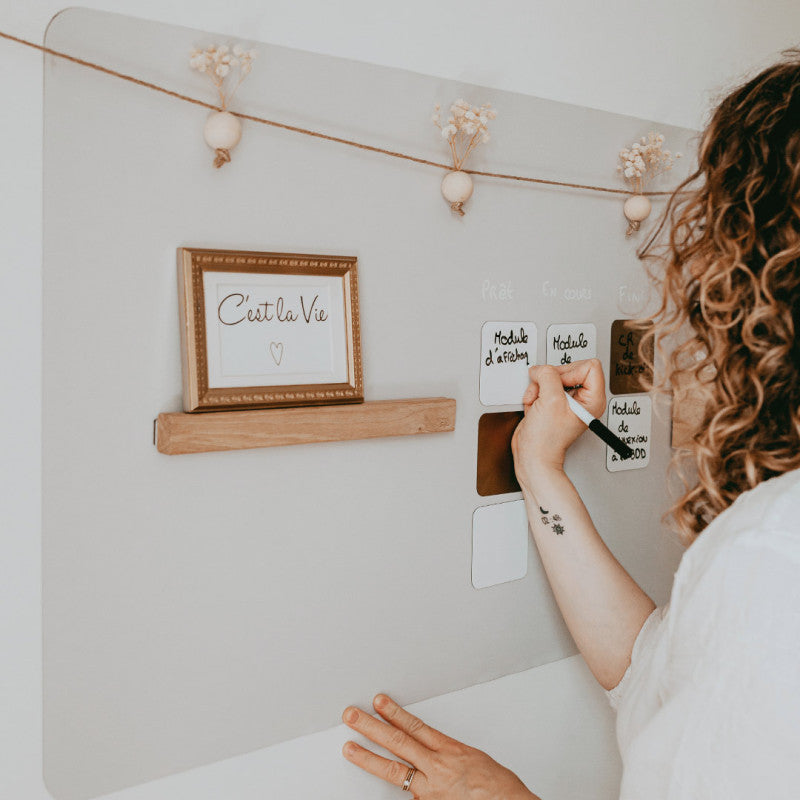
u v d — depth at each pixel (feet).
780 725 1.40
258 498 2.28
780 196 1.79
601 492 3.20
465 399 2.72
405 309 2.53
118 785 2.12
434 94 2.53
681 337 3.37
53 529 1.96
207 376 2.06
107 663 2.07
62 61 1.87
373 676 2.58
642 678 1.97
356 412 2.29
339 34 2.30
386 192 2.45
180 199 2.07
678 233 3.25
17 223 1.87
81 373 1.97
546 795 3.16
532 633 3.03
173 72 2.03
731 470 1.99
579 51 2.91
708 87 3.42
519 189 2.79
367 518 2.52
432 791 2.43
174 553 2.15
